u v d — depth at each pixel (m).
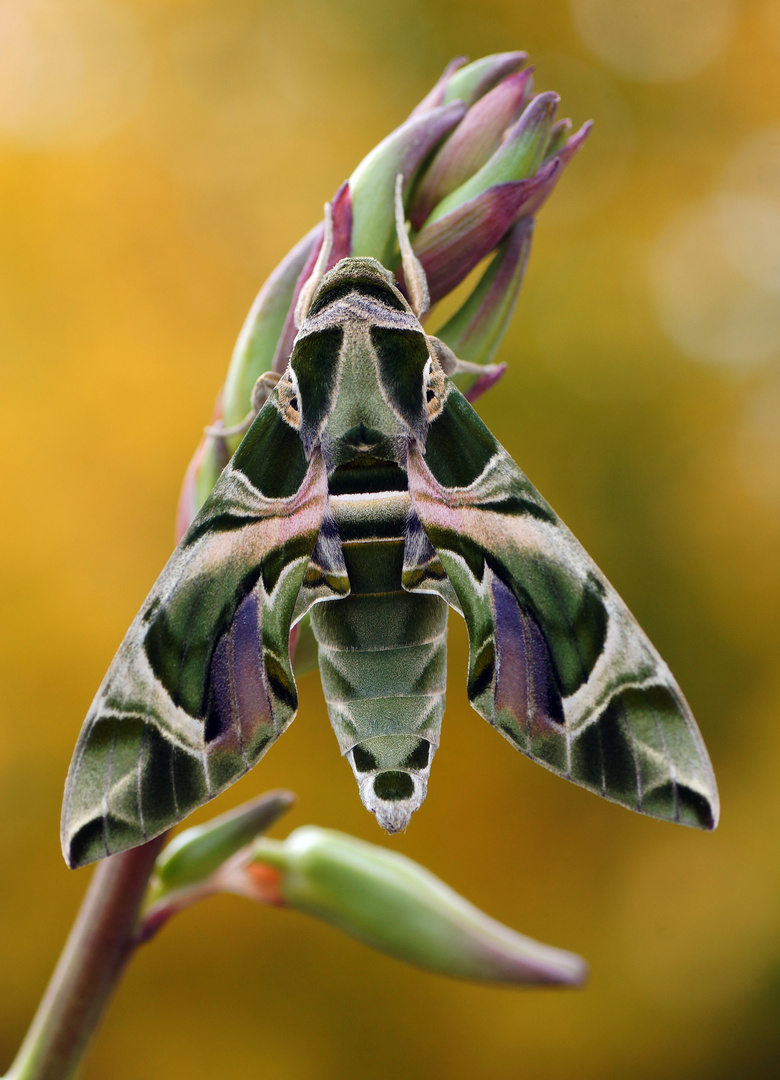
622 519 1.17
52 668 0.95
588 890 1.05
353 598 0.35
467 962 0.37
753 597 1.20
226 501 0.35
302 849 0.37
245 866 0.37
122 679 0.34
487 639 0.35
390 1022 0.97
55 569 0.96
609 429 1.16
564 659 0.35
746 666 1.20
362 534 0.35
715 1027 1.04
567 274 1.20
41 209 1.04
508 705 0.34
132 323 1.04
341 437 0.35
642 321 1.20
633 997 1.03
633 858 1.08
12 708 0.94
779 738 1.16
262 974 0.95
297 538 0.35
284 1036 0.95
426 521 0.35
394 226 0.35
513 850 1.05
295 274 0.36
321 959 0.96
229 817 0.36
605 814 1.07
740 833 1.12
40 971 0.93
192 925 0.94
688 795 0.34
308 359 0.35
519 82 0.36
